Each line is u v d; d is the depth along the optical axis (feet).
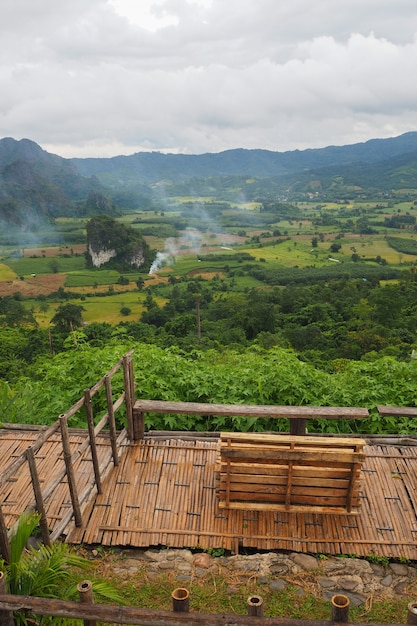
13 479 17.84
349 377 25.46
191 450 19.22
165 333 167.12
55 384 24.81
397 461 18.72
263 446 16.15
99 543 15.76
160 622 9.80
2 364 100.53
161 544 15.83
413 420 22.21
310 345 151.64
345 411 18.04
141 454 19.01
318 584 14.56
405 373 24.45
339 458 15.69
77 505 15.69
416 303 207.21
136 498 17.16
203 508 16.85
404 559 15.29
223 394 23.22
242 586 14.47
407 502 17.06
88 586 10.04
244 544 15.79
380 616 13.53
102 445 19.61
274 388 23.34
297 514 16.55
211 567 15.11
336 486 16.24
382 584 14.62
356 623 9.70
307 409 18.20
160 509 16.78
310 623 9.66
